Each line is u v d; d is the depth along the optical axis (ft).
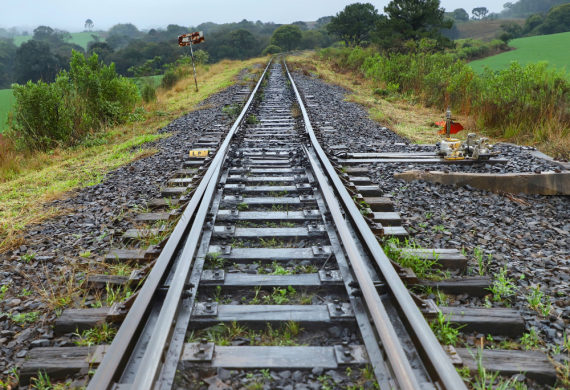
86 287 11.05
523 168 20.48
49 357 8.12
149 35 565.53
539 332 9.02
